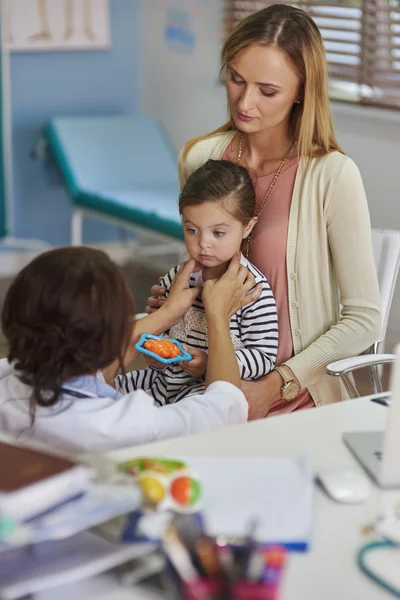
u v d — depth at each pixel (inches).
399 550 48.9
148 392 86.0
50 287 54.2
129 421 59.5
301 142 84.5
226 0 191.9
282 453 60.0
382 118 163.0
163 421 61.7
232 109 84.8
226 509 50.6
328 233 84.4
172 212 174.7
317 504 53.3
